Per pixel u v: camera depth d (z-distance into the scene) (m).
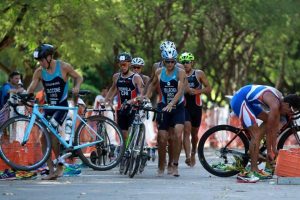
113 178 26.20
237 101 25.52
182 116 26.89
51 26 50.78
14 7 45.25
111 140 26.47
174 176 27.17
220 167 26.62
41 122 24.67
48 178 25.39
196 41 67.00
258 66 84.12
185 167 32.69
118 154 26.48
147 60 63.28
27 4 44.41
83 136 25.98
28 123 24.55
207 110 59.69
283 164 24.12
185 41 64.38
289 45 76.69
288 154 24.09
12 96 24.75
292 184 23.94
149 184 23.91
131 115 28.64
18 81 32.75
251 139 25.31
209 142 41.34
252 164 25.31
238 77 77.12
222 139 27.91
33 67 58.62
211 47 70.06
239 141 26.47
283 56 80.44
